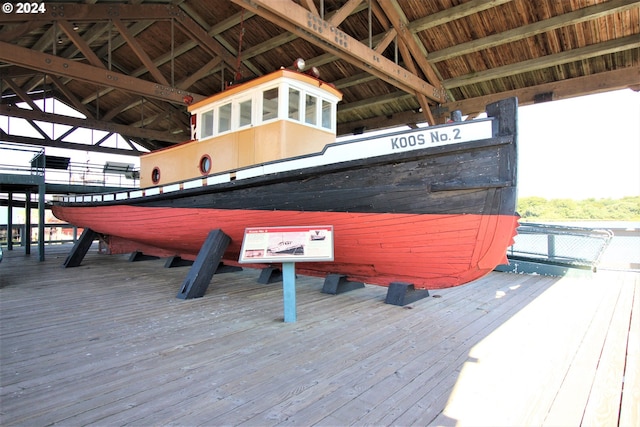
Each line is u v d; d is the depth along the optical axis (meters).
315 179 3.99
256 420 1.76
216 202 4.89
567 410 1.87
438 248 3.58
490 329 3.25
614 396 2.02
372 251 4.01
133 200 6.12
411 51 8.16
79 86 14.25
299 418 1.78
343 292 4.75
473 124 3.18
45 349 2.67
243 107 4.93
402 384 2.16
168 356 2.56
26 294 4.55
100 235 7.75
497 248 3.35
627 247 7.40
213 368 2.37
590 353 2.67
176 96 9.35
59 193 11.55
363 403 1.94
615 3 6.15
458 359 2.56
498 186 3.08
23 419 1.74
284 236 3.49
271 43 9.59
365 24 8.29
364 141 3.67
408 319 3.54
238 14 9.31
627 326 3.33
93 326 3.25
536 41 7.48
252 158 4.74
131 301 4.20
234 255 5.64
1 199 10.62
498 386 2.15
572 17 6.57
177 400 1.95
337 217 3.92
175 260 6.97
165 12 9.32
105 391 2.04
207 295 4.53
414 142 3.40
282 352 2.66
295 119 4.62
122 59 12.10
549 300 4.38
